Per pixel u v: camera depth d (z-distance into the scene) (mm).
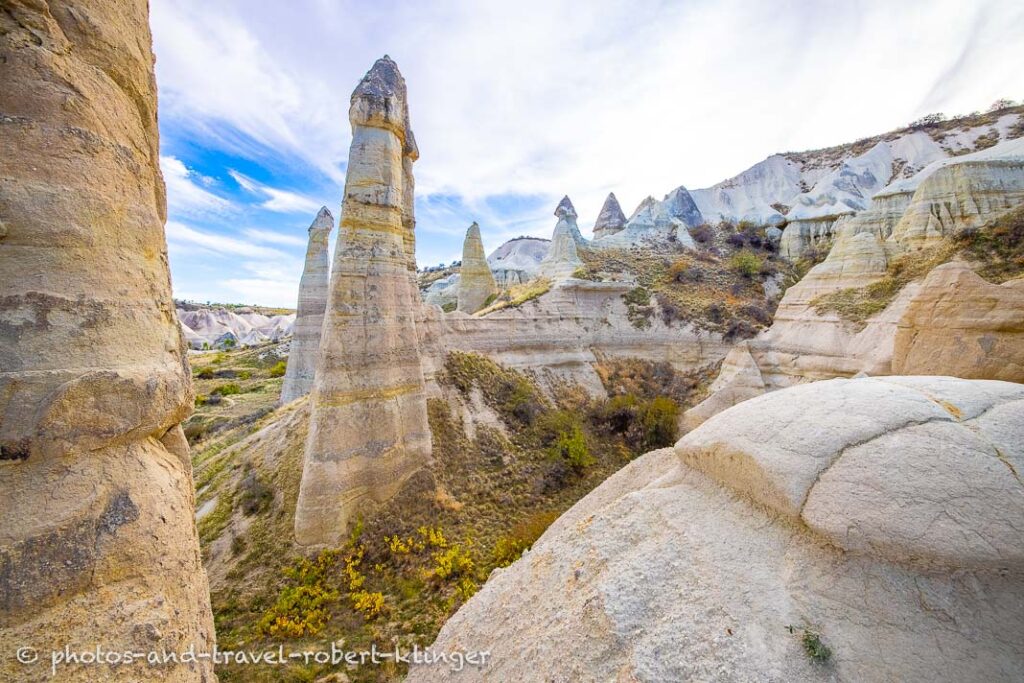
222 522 16484
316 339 35531
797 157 86062
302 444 18531
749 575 3688
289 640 11398
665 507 4805
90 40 4219
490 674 4844
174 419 4656
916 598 3160
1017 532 3135
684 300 38906
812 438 4074
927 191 31156
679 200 63906
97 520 3664
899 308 23562
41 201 3723
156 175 5117
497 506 17922
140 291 4422
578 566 4977
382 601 12695
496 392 24984
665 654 3426
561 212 49031
